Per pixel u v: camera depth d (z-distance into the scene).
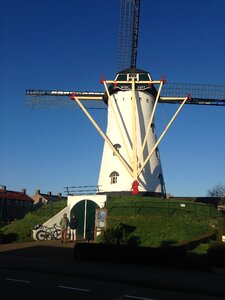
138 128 44.62
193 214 33.41
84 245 20.58
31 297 11.61
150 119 43.84
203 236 27.08
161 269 17.98
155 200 35.59
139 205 34.12
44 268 17.59
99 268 17.83
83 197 35.66
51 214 35.88
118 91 45.94
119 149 44.00
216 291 13.30
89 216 34.94
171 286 14.00
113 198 36.97
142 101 45.59
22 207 91.50
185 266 18.17
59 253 23.59
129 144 44.00
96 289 13.34
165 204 34.31
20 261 19.97
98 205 34.94
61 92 47.84
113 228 24.86
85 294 12.38
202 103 47.25
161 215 32.69
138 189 41.00
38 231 32.56
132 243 26.92
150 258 19.00
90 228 33.38
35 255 22.73
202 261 17.95
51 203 38.62
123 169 42.94
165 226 30.00
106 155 45.06
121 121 45.06
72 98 46.78
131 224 30.41
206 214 33.94
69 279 15.31
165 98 46.88
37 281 14.52
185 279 15.36
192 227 29.94
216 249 19.89
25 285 13.62
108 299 11.78
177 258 18.44
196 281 14.96
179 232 28.81
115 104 45.81
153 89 46.09
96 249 20.27
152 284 14.34
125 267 18.39
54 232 33.50
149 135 45.12
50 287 13.34
